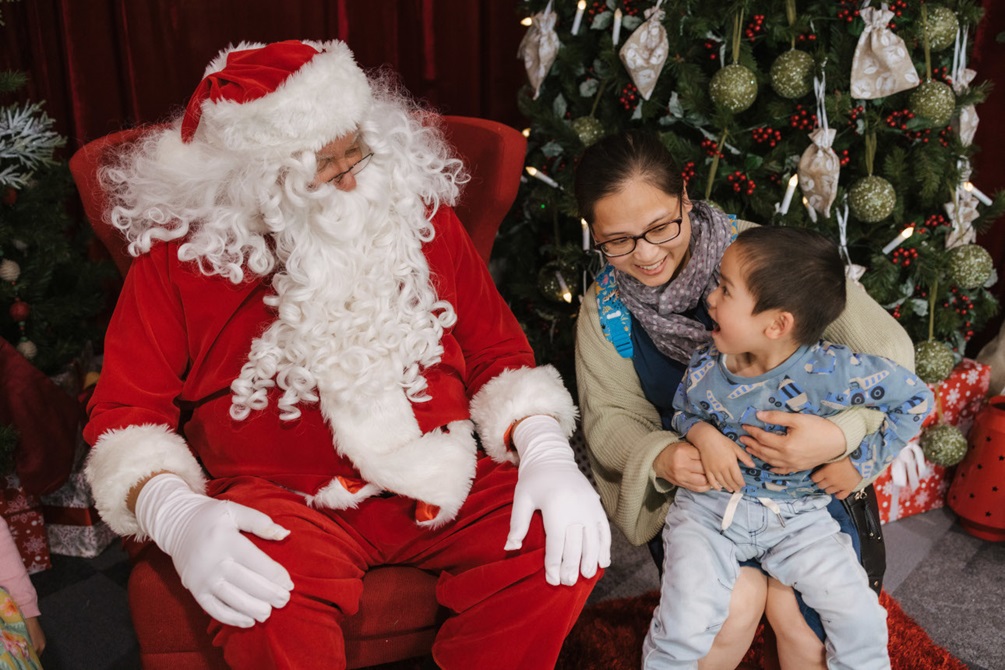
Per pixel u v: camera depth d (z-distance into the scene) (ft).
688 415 5.03
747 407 4.73
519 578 4.25
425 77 10.27
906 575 6.86
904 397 4.61
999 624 6.28
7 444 6.30
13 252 6.96
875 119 6.48
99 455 4.35
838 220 6.61
